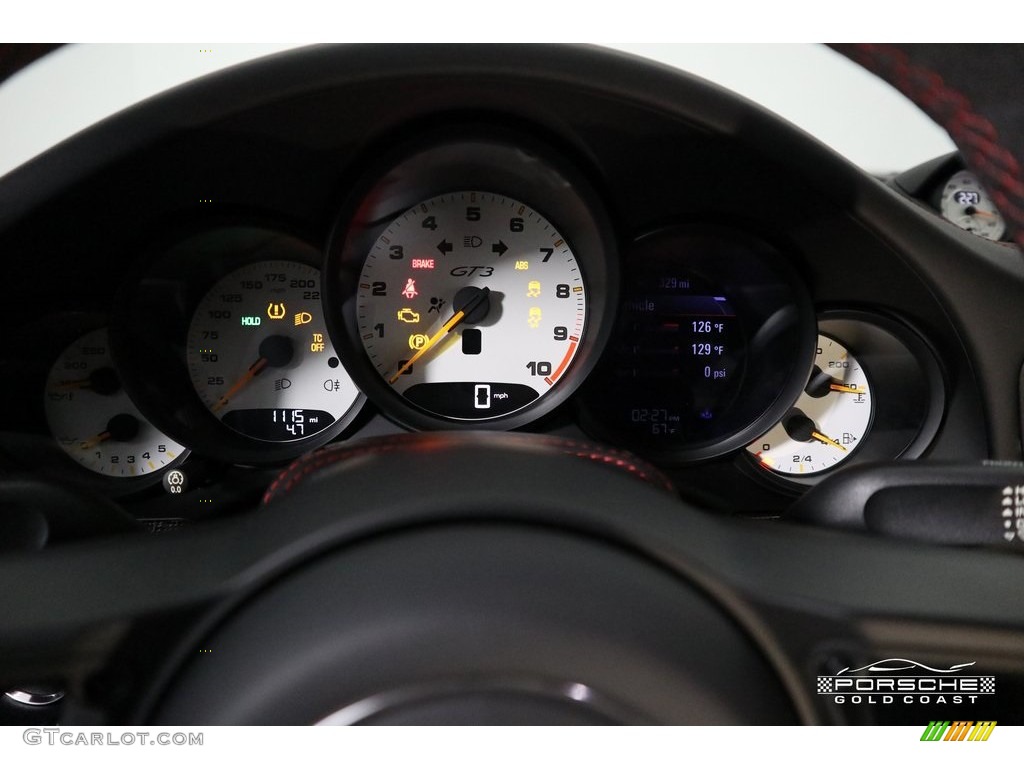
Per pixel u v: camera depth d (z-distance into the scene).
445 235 1.92
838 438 1.96
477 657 0.59
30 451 1.86
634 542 0.64
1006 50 0.47
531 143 1.69
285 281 1.93
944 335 1.69
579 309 1.94
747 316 1.95
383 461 0.72
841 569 0.65
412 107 1.64
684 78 1.54
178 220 1.77
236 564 0.64
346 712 0.59
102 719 0.62
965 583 0.64
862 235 1.69
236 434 1.95
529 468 0.70
